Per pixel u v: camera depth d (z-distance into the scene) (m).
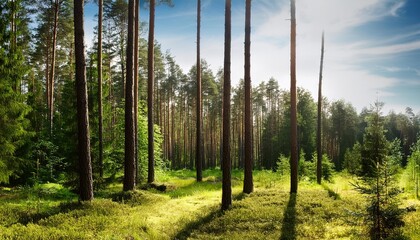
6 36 18.83
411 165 23.05
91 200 13.78
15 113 18.30
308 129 52.28
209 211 14.80
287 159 33.09
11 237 8.95
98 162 20.91
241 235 11.36
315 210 14.45
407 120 93.38
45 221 11.05
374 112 17.67
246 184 19.12
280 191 19.11
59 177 21.95
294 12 19.92
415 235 9.73
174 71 59.69
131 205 15.22
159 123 57.22
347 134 73.31
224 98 15.56
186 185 25.78
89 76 23.45
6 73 18.20
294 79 19.72
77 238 9.27
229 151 15.38
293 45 19.78
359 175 15.79
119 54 36.31
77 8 13.59
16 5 19.44
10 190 18.83
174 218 13.52
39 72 46.47
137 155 25.33
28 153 20.97
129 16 17.86
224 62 15.80
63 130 21.88
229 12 15.99
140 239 9.95
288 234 11.47
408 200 17.47
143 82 48.31
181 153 67.69
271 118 67.44
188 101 64.06
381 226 10.01
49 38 36.09
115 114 39.16
